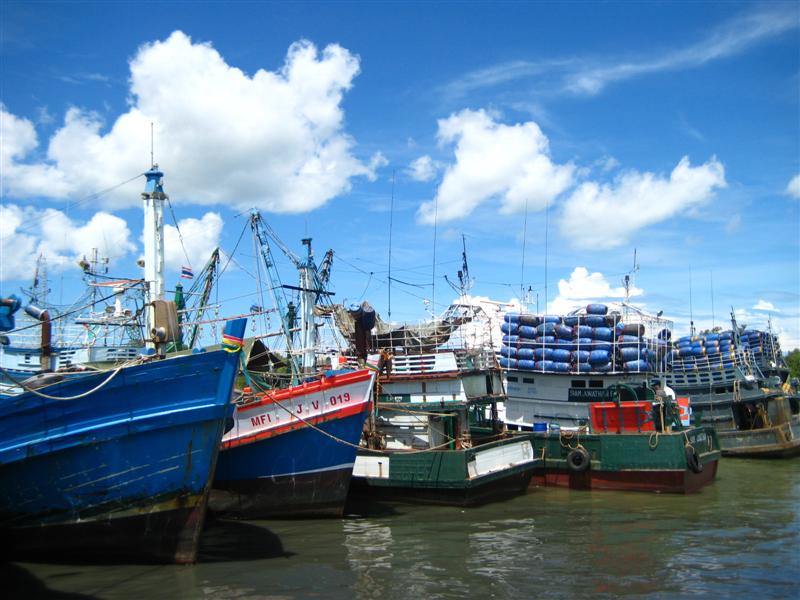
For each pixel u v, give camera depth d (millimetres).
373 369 18047
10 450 12148
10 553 12953
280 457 17562
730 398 33719
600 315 27047
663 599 11211
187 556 12758
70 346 21969
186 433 12430
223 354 12641
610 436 22422
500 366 26188
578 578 12383
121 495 12438
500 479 20578
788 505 19562
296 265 26250
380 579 12211
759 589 11719
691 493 21594
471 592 11531
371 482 20156
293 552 14117
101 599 10859
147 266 21609
